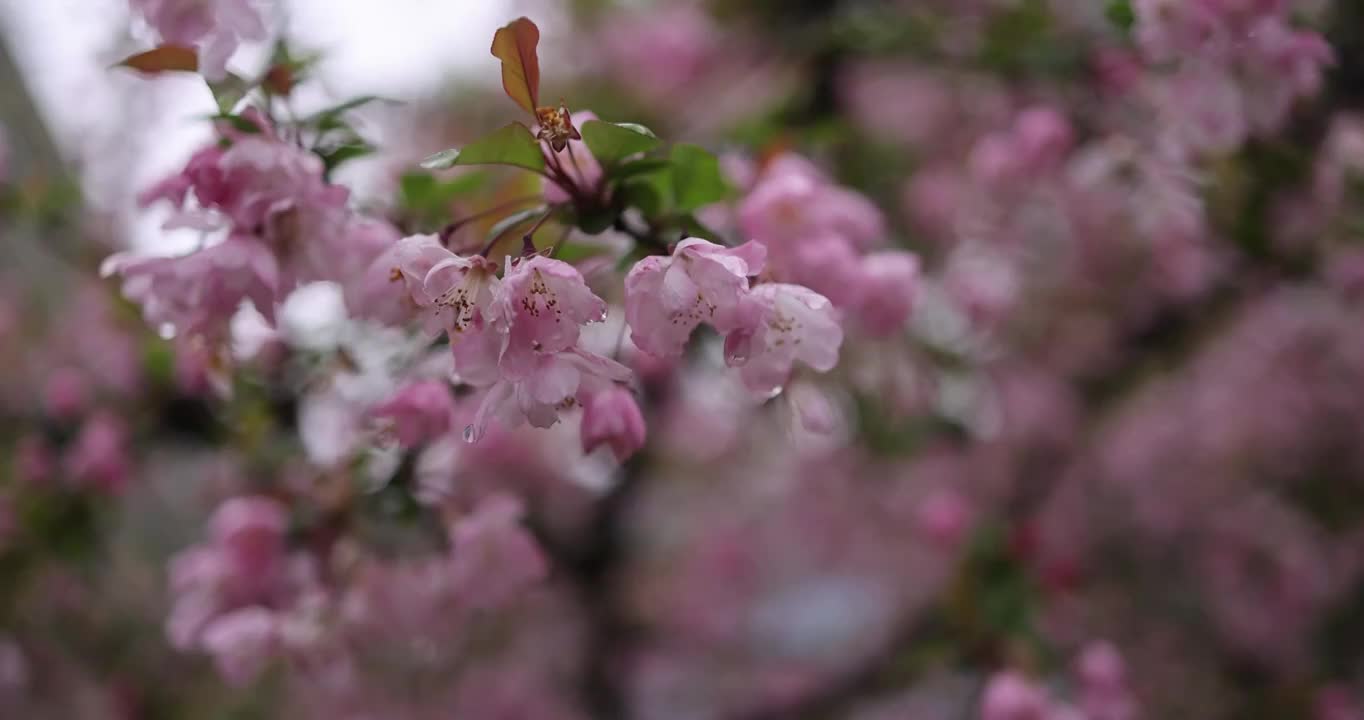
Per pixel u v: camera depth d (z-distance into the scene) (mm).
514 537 972
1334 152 1186
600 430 850
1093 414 2043
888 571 2416
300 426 1080
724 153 1094
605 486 1562
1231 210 1267
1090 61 1227
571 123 847
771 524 2438
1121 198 1255
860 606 2678
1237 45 963
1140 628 2188
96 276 1439
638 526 2314
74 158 1857
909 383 1359
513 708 1994
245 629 980
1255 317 1922
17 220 1420
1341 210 1236
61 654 1788
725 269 821
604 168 866
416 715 1794
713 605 2492
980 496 2092
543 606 2041
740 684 2447
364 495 999
